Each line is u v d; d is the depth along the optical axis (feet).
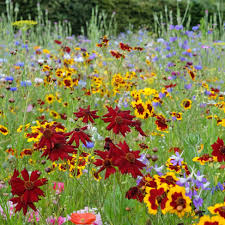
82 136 5.10
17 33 20.35
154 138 8.90
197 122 11.22
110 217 5.72
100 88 14.21
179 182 4.76
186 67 14.01
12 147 8.21
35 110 12.26
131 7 39.68
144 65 17.95
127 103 11.64
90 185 6.01
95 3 39.22
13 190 4.73
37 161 7.84
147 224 5.21
